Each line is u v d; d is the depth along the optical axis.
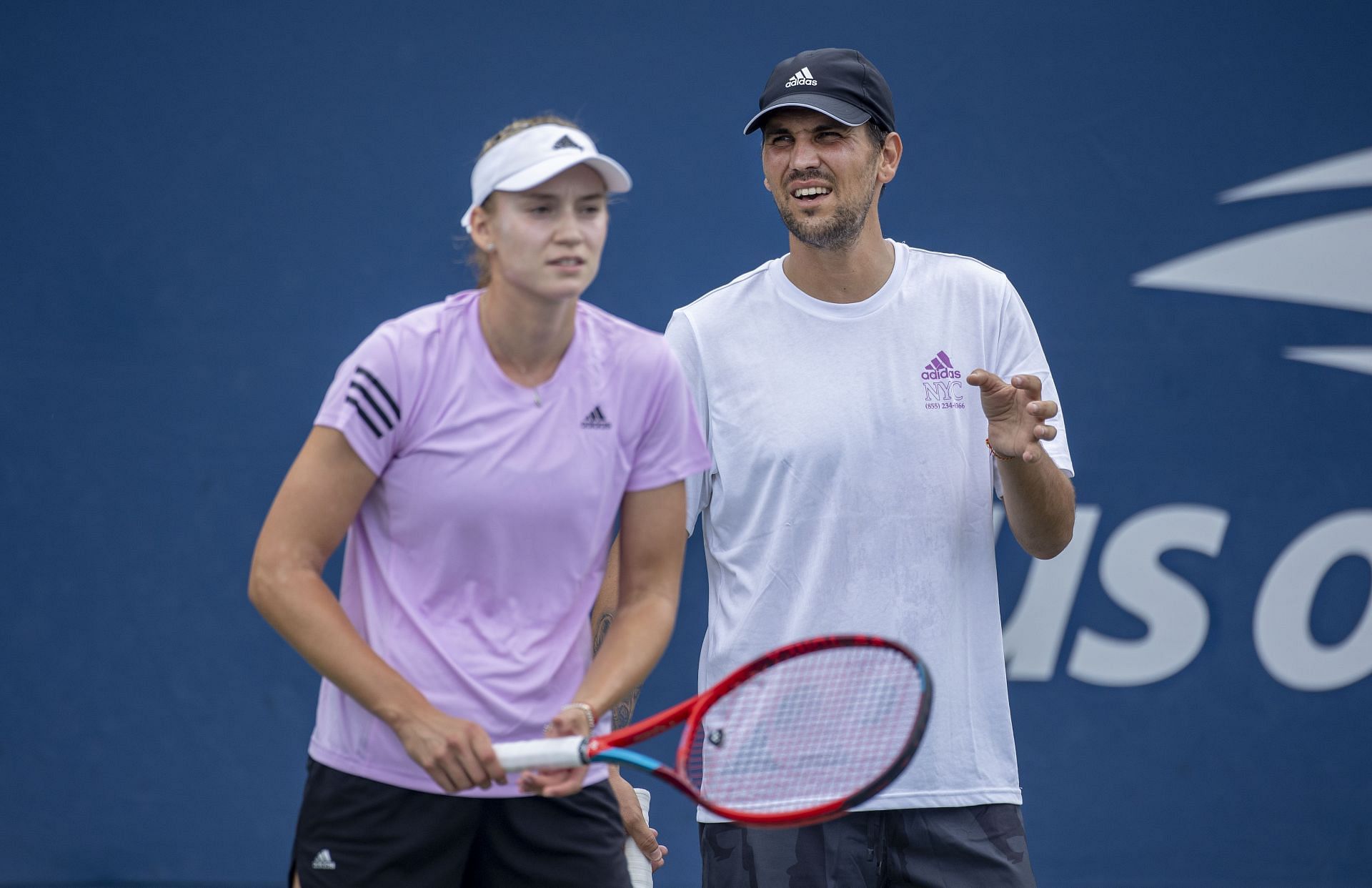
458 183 18.22
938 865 11.32
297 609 8.71
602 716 9.12
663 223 18.28
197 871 18.00
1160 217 18.36
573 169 8.71
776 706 11.31
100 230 18.12
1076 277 18.34
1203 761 18.11
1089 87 18.36
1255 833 18.08
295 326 18.19
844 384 11.60
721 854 11.41
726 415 11.76
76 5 18.14
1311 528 18.30
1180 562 18.23
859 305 11.80
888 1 18.31
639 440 9.56
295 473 8.90
